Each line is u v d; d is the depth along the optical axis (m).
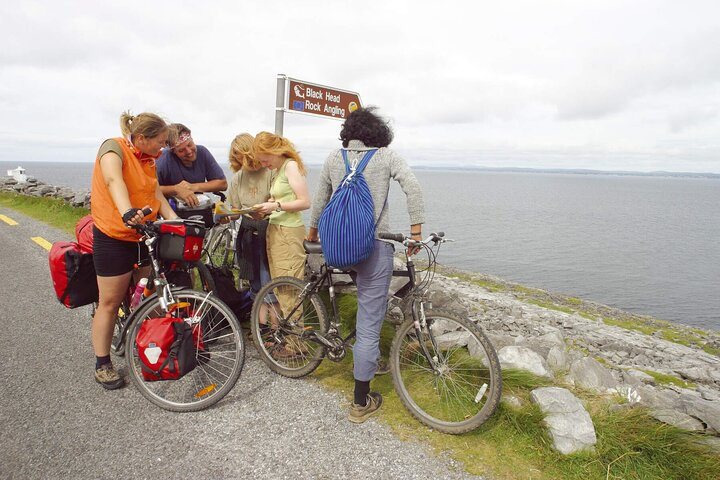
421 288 2.90
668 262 80.69
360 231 2.50
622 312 20.58
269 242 3.51
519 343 3.85
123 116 2.92
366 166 2.66
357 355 2.73
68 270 3.06
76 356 3.59
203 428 2.71
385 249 2.67
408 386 3.11
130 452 2.47
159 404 2.89
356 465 2.41
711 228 157.38
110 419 2.78
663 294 53.47
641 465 2.35
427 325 2.90
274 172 3.53
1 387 3.10
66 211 10.98
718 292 57.03
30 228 8.91
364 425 2.77
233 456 2.46
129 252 2.95
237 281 4.63
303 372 3.29
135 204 2.96
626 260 78.81
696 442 2.42
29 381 3.19
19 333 4.01
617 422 2.58
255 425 2.76
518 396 2.87
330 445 2.57
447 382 3.00
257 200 3.58
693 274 69.69
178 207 3.78
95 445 2.52
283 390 3.17
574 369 3.23
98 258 2.88
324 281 3.24
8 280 5.54
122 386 3.14
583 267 66.56
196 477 2.29
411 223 2.69
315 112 5.16
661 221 176.00
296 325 3.36
